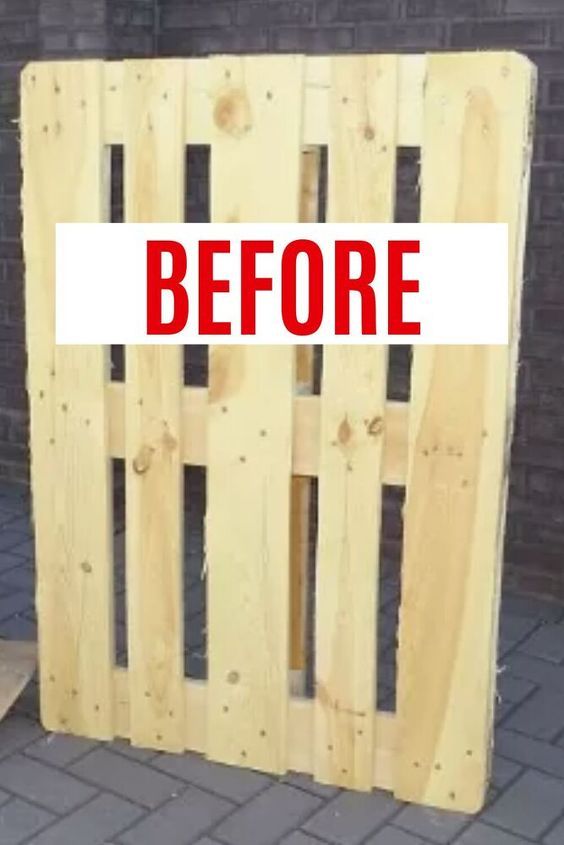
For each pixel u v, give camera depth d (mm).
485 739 3025
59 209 3059
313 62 2795
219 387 3031
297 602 3285
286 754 3215
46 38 4621
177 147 2926
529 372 4148
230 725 3234
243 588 3133
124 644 3928
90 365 3129
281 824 3029
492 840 2973
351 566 3021
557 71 3887
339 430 2953
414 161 4137
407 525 2961
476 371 2828
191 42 4555
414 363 2869
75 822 3029
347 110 2789
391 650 3945
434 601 2984
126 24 4520
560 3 3838
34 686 3652
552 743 3400
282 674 3156
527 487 4242
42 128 3031
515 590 4336
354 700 3104
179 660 3240
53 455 3223
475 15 3992
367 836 2986
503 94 2674
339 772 3164
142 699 3295
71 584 3289
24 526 4957
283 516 3055
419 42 4105
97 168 3000
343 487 2982
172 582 3186
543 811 3088
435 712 3045
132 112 2941
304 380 3115
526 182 2762
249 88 2842
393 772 3135
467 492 2895
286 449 3012
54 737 3391
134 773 3229
